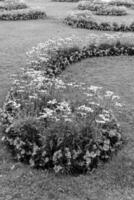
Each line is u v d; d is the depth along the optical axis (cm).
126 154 464
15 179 408
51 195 382
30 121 445
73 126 427
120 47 995
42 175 412
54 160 412
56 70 790
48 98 515
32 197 379
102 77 793
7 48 1034
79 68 856
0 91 667
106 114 489
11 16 1562
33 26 1414
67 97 544
